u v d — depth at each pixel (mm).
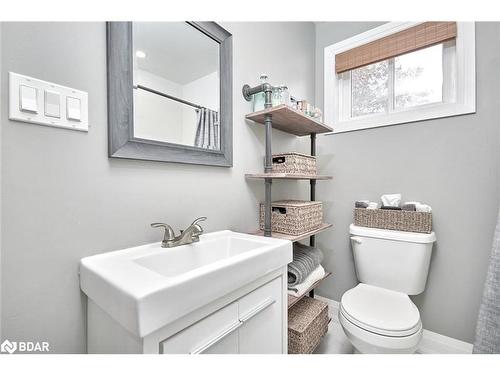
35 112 622
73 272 701
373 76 1675
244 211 1299
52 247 661
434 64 1450
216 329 655
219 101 1135
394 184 1504
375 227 1434
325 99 1810
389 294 1244
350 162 1680
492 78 1208
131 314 480
